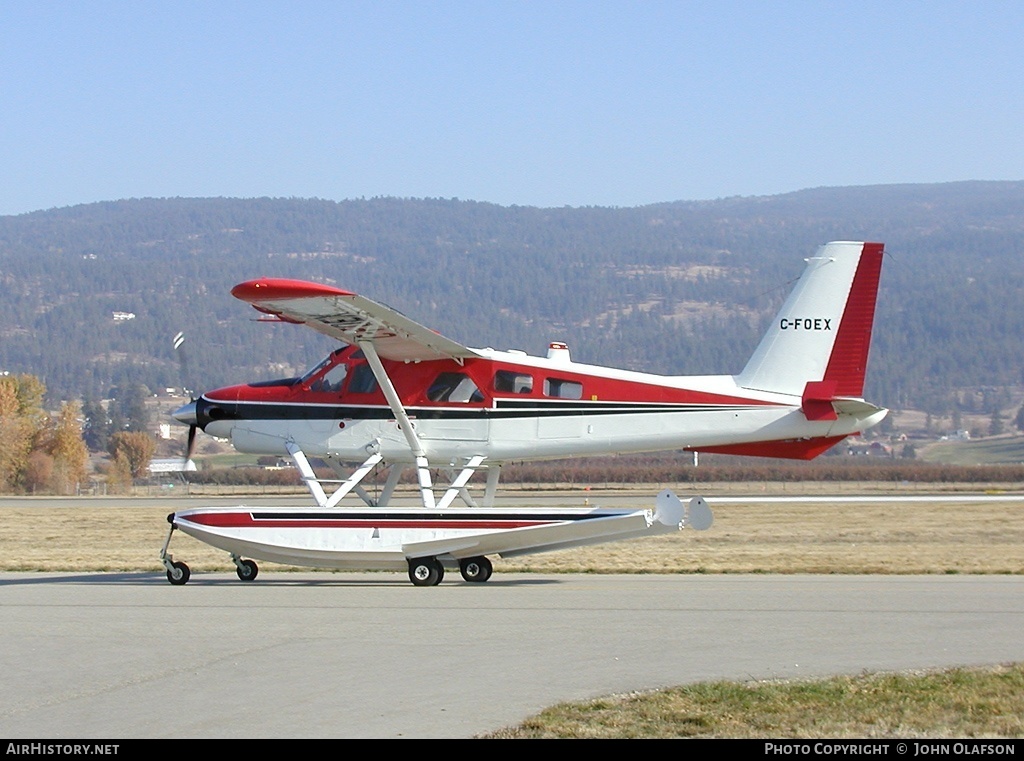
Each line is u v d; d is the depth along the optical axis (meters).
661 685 11.75
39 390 105.31
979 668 12.39
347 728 10.22
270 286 18.17
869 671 12.32
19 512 52.38
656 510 20.27
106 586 20.67
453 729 10.17
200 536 21.19
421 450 22.45
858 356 23.06
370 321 19.89
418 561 20.59
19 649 13.70
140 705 11.03
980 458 173.75
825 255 23.20
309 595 18.89
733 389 23.06
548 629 14.96
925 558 26.58
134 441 118.06
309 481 22.53
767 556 27.39
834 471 89.81
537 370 22.59
